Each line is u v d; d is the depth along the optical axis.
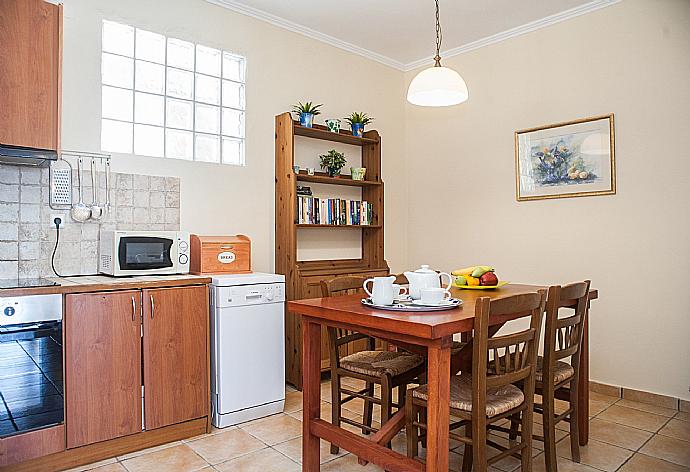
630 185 3.50
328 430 2.29
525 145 4.08
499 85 4.27
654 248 3.39
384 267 4.49
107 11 3.12
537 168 4.00
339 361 2.68
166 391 2.74
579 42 3.77
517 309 2.05
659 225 3.37
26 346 2.29
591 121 3.68
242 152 3.80
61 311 2.40
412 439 2.17
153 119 3.41
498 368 2.01
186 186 3.46
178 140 3.53
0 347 2.22
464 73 4.53
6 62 2.44
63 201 2.94
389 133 4.91
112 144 3.22
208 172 3.58
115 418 2.56
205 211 3.55
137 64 3.33
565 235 3.84
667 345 3.34
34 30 2.52
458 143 4.58
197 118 3.62
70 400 2.42
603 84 3.63
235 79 3.81
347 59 4.53
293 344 3.79
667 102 3.33
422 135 4.91
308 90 4.21
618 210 3.56
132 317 2.63
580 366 2.74
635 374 3.49
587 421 2.73
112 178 3.13
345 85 4.51
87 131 3.04
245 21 3.80
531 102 4.05
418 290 2.42
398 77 5.00
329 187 4.39
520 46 4.12
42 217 2.87
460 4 3.67
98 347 2.51
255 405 3.10
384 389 2.46
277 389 3.21
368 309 2.15
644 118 3.43
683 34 3.26
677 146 3.29
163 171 3.35
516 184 4.14
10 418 2.26
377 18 3.94
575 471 2.41
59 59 2.60
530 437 2.15
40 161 2.71
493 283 2.86
